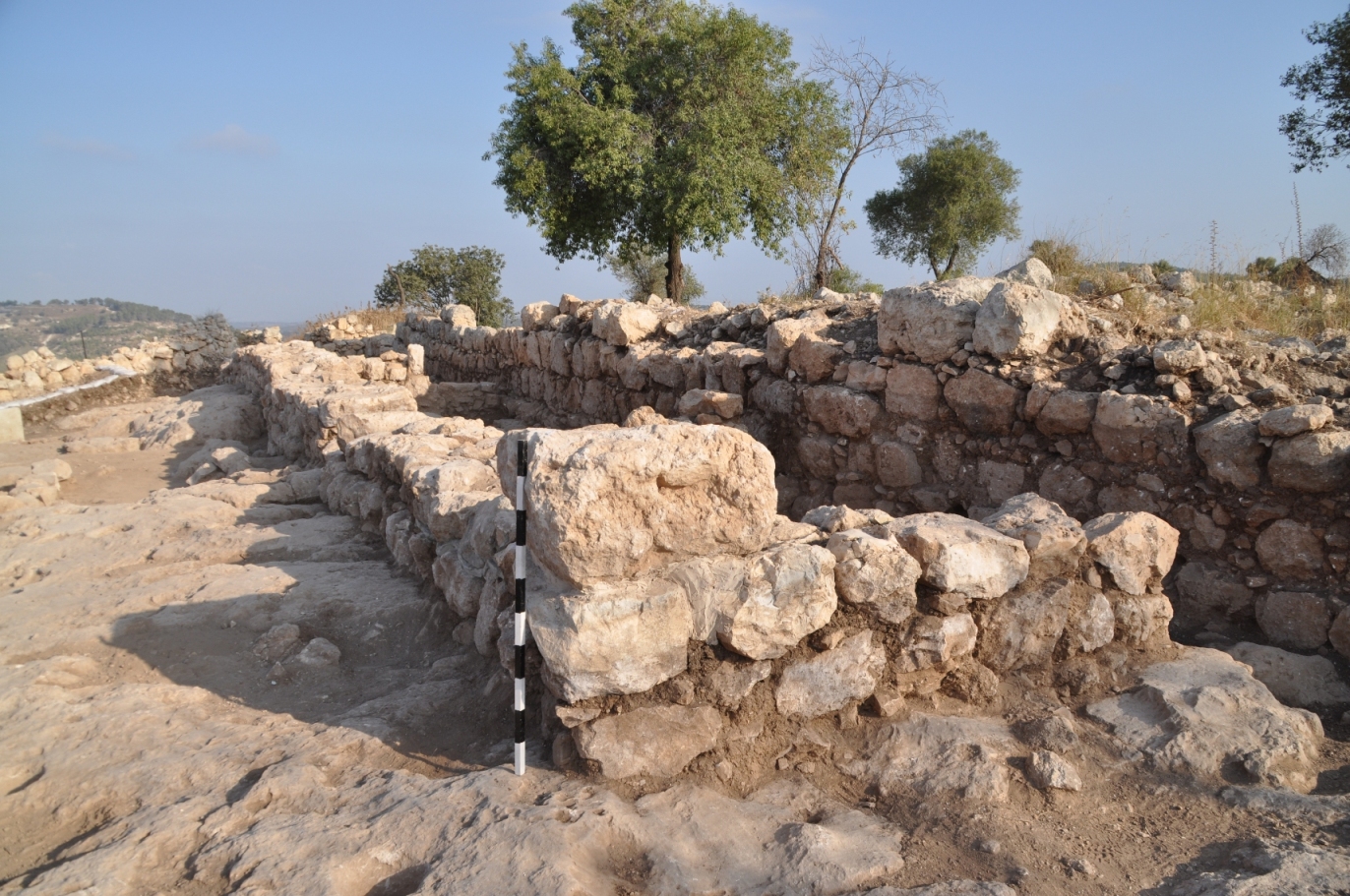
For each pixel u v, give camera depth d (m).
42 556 6.13
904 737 3.38
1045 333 5.77
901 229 21.23
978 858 2.78
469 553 4.46
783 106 17.14
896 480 6.41
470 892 2.43
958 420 6.09
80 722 3.60
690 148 15.84
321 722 3.71
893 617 3.48
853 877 2.63
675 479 3.11
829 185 17.33
